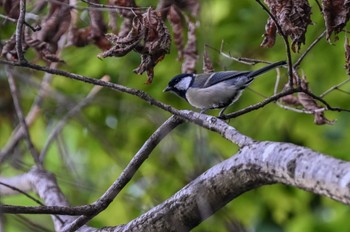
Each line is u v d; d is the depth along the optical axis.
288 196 14.45
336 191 4.68
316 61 12.77
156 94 13.48
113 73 13.45
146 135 14.55
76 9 8.43
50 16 8.23
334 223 13.87
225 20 13.11
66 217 7.88
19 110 10.33
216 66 11.95
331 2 6.53
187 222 5.85
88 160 14.73
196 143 10.43
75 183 12.05
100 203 6.23
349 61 6.95
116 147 14.69
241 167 5.48
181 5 8.12
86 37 8.42
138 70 6.78
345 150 13.60
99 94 13.80
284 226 15.33
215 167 5.72
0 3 8.22
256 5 13.05
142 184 13.37
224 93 9.30
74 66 13.48
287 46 6.34
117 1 7.69
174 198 5.86
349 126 13.57
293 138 14.10
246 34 12.87
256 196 14.57
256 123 13.70
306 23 6.51
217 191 5.66
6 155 11.23
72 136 14.67
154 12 6.71
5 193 9.65
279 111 13.43
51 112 13.95
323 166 4.81
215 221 12.27
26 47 7.96
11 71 10.78
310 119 13.59
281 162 5.10
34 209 5.70
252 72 9.09
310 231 14.08
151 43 6.66
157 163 13.66
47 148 11.19
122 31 7.66
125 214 13.19
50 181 9.12
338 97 13.04
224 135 6.04
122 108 13.62
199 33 10.54
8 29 10.16
